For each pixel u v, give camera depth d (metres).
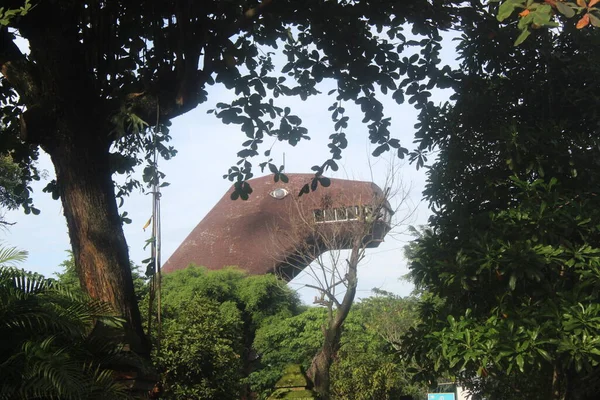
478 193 9.30
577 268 8.05
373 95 9.49
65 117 7.45
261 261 44.81
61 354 5.45
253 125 9.05
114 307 7.12
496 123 9.32
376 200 22.03
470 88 9.46
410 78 9.38
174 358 21.75
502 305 7.91
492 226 8.36
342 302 19.34
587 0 4.70
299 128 9.12
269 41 9.38
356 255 20.12
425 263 8.95
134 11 8.41
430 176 9.74
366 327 33.72
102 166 7.61
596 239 8.30
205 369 22.73
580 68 8.90
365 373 27.16
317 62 9.34
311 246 25.89
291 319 35.91
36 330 5.66
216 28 8.04
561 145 8.60
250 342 37.88
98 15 8.04
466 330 7.91
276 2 8.45
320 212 24.31
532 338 7.33
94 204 7.39
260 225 46.88
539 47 9.04
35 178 10.44
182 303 24.66
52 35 7.50
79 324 6.00
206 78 8.13
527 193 8.38
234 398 24.17
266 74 9.01
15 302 5.55
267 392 32.84
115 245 7.37
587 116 8.98
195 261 47.47
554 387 8.66
